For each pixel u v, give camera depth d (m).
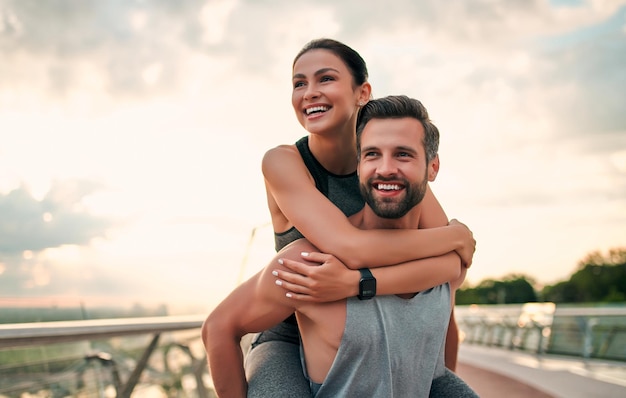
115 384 3.00
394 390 1.49
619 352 7.71
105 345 2.97
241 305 1.54
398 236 1.56
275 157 1.83
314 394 1.55
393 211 1.49
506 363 9.45
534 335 10.37
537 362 9.27
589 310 8.52
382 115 1.48
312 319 1.50
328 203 1.66
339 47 1.93
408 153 1.47
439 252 1.60
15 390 2.32
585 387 6.36
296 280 1.45
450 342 1.93
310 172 1.97
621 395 5.74
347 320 1.44
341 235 1.55
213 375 1.56
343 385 1.48
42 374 2.48
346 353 1.45
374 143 1.47
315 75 1.89
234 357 1.55
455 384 1.70
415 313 1.51
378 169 1.47
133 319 3.28
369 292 1.46
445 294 1.62
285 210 1.73
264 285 1.51
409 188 1.48
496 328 12.74
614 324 7.91
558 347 9.31
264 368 1.64
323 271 1.43
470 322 14.87
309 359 1.56
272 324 1.55
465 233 1.70
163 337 3.56
